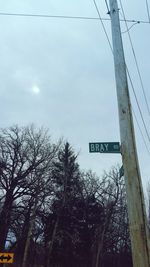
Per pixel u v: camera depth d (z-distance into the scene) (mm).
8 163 41844
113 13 9445
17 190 40812
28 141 42812
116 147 8695
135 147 8078
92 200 54188
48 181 40312
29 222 38688
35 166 41188
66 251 49438
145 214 7418
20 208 40312
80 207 53719
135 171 7781
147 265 6914
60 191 43469
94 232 54531
